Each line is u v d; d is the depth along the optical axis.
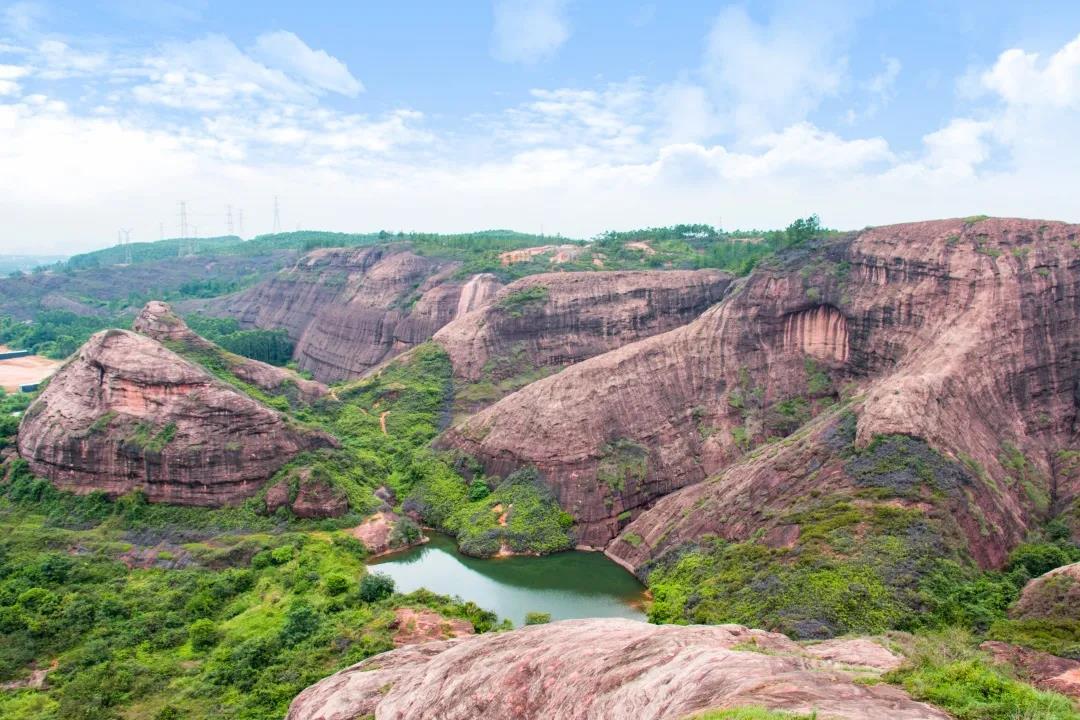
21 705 45.16
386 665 39.78
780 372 95.38
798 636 46.53
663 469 85.69
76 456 75.69
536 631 33.41
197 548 68.81
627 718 22.94
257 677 47.00
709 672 23.14
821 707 19.95
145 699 46.00
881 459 62.50
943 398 68.75
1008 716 20.44
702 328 99.50
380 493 87.56
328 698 36.50
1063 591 44.34
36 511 74.25
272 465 79.62
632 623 32.34
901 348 84.94
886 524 55.44
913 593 48.41
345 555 70.19
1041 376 75.50
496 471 89.19
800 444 70.50
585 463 84.25
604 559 75.75
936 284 84.25
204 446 76.31
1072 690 29.17
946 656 27.36
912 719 19.61
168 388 78.19
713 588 56.81
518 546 77.31
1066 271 78.31
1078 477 66.94
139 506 73.69
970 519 57.06
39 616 55.25
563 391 90.81
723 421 91.19
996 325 76.69
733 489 70.62
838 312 94.12
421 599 57.12
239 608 58.59
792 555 55.69
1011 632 40.00
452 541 80.88
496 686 28.36
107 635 54.03
